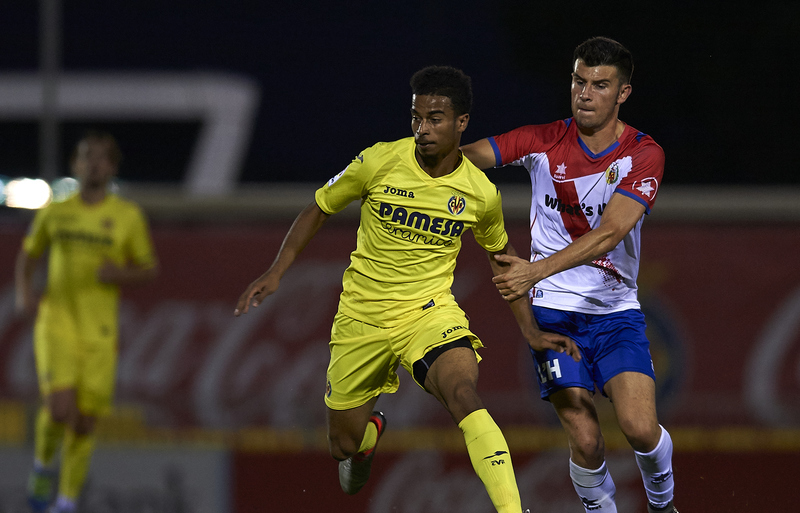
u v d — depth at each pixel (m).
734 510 25.08
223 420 26.14
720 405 25.91
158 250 26.92
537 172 14.62
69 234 23.12
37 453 23.28
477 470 12.62
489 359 25.95
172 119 44.69
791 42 36.66
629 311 14.70
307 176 44.34
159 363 26.52
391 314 14.08
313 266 26.97
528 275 12.29
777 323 26.19
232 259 26.94
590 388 14.50
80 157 23.36
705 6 37.28
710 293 26.36
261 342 26.64
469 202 13.79
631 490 25.53
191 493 25.58
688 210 27.61
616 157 14.06
